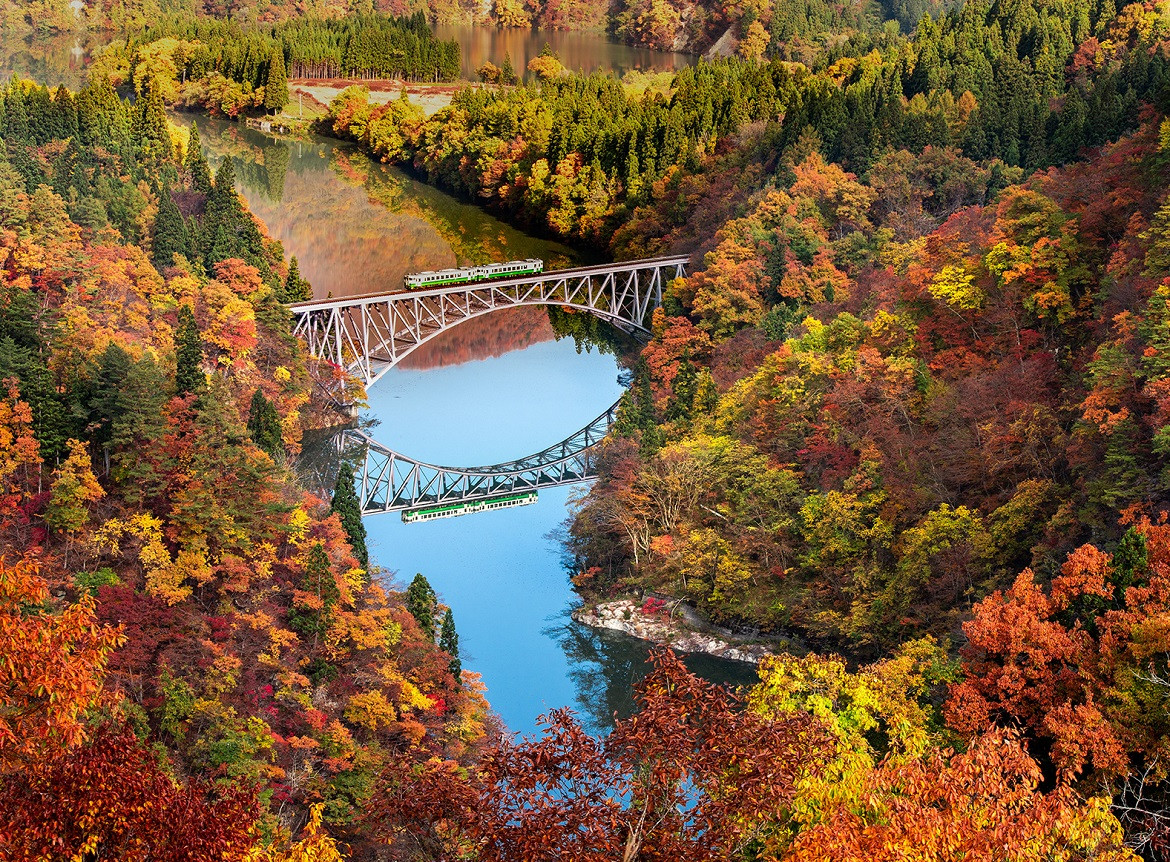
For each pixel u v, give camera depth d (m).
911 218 194.75
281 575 110.25
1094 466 104.81
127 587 101.50
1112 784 74.75
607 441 155.38
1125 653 78.31
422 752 95.06
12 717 42.50
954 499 117.19
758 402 147.38
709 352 182.75
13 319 132.62
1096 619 81.50
